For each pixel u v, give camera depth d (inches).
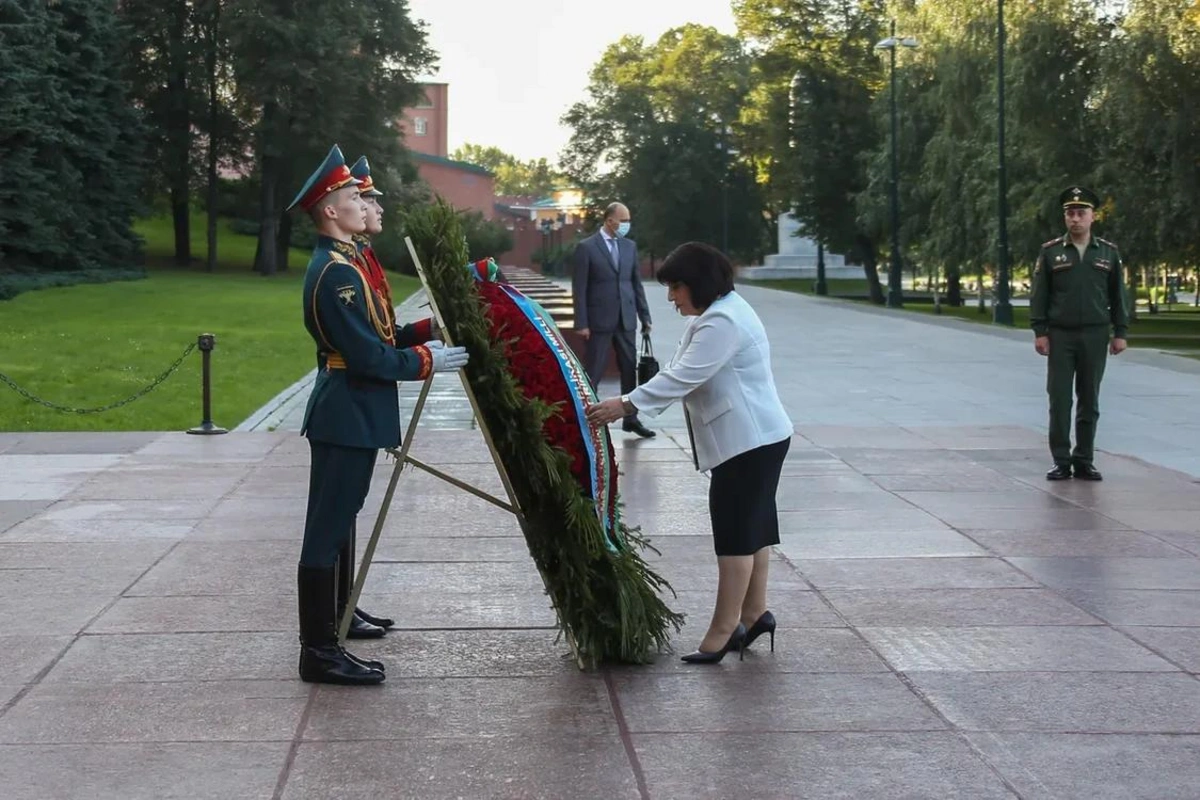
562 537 223.5
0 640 241.6
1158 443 514.6
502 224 3641.7
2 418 590.6
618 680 219.9
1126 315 415.8
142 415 603.5
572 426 224.7
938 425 561.9
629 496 390.3
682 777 177.9
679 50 3432.6
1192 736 193.2
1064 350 412.8
